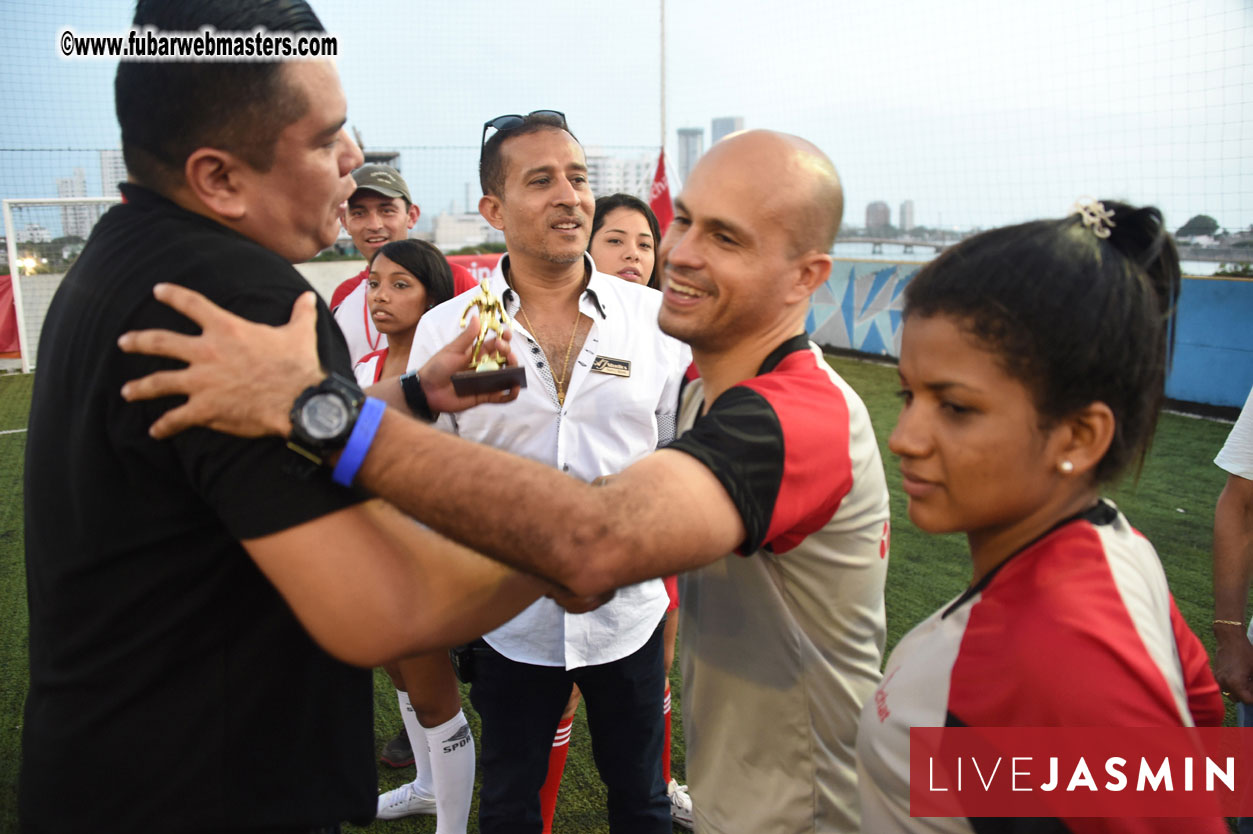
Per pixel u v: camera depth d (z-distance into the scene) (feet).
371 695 4.18
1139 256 2.84
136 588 3.43
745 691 4.33
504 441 6.70
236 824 3.61
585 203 6.67
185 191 3.55
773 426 3.42
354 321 11.42
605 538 2.87
